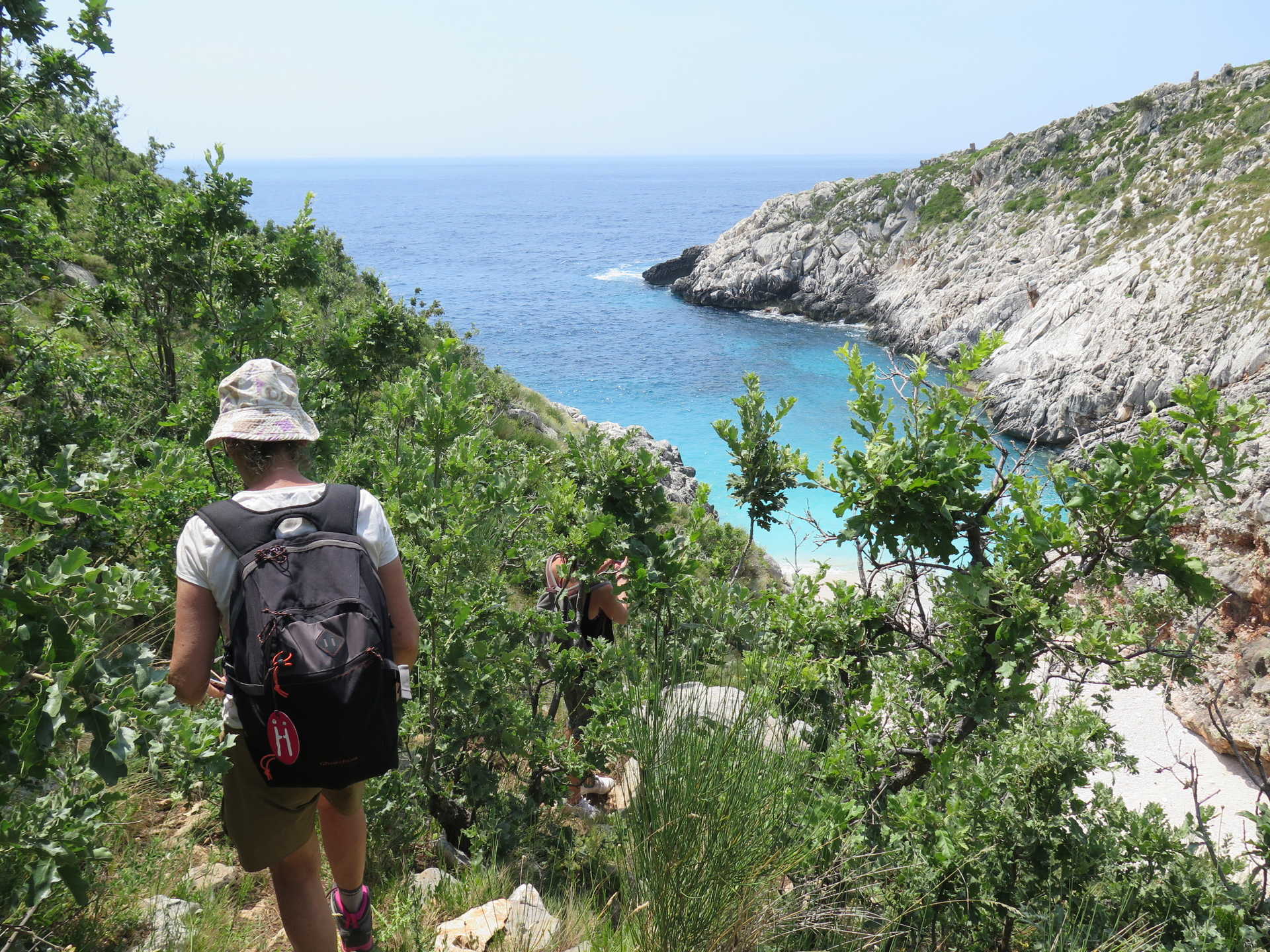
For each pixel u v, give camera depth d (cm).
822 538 479
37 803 219
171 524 462
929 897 360
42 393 704
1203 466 383
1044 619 390
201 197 826
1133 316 6188
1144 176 7900
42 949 254
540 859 407
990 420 426
